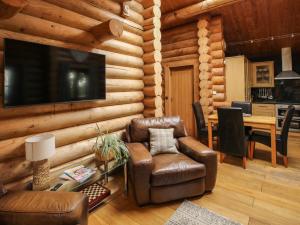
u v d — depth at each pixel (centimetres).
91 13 255
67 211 126
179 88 530
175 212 208
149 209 216
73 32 232
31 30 195
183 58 507
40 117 205
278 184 265
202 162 234
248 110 422
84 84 240
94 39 256
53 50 205
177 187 219
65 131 229
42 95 197
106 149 224
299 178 281
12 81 174
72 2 231
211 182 237
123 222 195
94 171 218
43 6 202
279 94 638
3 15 160
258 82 639
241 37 544
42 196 142
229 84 542
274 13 429
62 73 215
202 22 453
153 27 336
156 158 249
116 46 293
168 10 464
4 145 178
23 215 125
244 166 317
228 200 229
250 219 195
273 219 195
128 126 298
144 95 357
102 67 262
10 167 183
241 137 314
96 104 268
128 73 318
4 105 170
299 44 558
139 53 339
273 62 612
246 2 404
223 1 381
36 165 178
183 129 302
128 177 252
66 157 229
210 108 479
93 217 203
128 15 306
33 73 189
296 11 415
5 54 168
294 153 384
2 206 130
